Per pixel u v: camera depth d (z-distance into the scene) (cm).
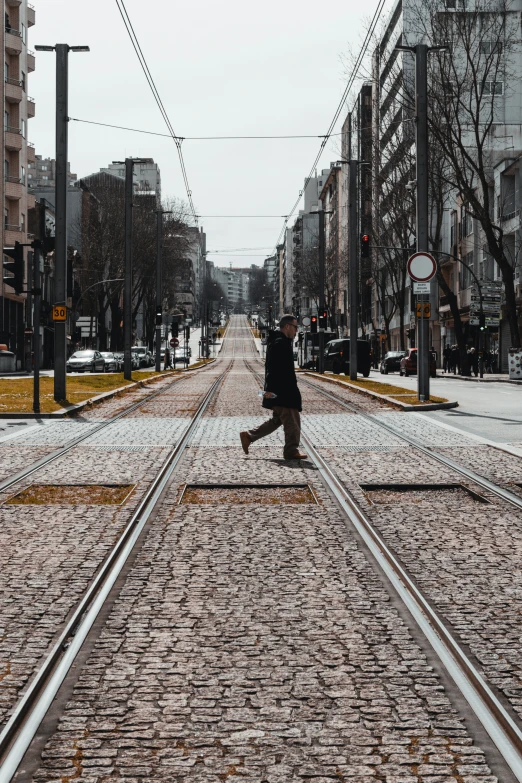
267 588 662
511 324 4522
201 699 446
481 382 4538
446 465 1320
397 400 2572
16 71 6600
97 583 672
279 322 1392
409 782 360
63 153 2548
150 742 397
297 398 1379
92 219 7744
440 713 430
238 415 2228
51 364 7912
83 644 533
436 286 7625
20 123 6625
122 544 813
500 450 1495
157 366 5784
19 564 738
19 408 2330
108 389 3259
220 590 657
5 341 6384
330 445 1570
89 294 7969
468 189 4291
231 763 377
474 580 684
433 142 4728
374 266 7400
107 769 371
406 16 5844
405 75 4944
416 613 594
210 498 1056
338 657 510
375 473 1241
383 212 6278
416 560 751
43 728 414
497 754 386
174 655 513
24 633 555
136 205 7769
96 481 1182
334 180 12938
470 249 6500
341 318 12225
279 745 394
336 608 611
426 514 957
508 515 950
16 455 1459
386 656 511
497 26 4609
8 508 996
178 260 8444
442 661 500
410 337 8188
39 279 2255
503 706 440
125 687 464
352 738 400
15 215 6588
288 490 1115
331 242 11406
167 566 732
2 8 6375
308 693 455
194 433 1789
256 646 530
